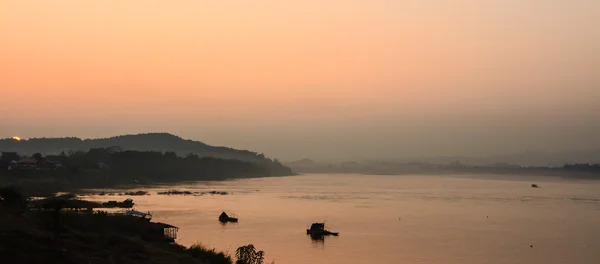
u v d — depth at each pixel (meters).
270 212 112.62
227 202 133.88
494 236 81.44
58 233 34.56
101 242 35.84
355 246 71.62
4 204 42.47
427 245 72.88
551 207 131.25
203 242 70.06
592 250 70.12
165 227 62.78
